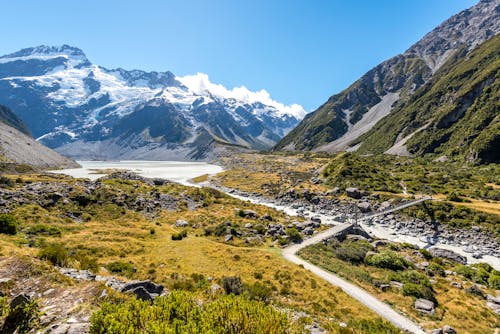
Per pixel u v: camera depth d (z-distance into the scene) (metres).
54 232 40.47
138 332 8.88
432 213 75.38
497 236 62.53
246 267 36.31
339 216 78.50
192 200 79.56
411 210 78.81
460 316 29.31
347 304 29.12
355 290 33.31
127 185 82.31
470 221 69.19
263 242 51.16
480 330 27.00
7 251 23.47
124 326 8.87
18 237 35.47
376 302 30.86
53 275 14.31
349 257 46.16
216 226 56.69
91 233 43.22
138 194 71.81
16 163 165.50
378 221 78.50
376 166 140.00
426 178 116.00
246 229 57.00
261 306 11.40
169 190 88.06
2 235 34.28
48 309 11.00
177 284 24.77
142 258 35.53
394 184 108.00
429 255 52.56
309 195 103.94
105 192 64.44
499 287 39.72
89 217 52.56
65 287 13.38
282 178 141.00
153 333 8.73
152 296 16.05
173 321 9.60
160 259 36.06
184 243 44.09
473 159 153.50
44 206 50.94
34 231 39.22
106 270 27.92
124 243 40.41
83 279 16.95
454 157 170.25
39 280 13.57
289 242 51.38
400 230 72.25
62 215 49.97
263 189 125.56
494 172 127.94
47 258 21.97
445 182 109.38
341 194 101.06
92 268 24.03
